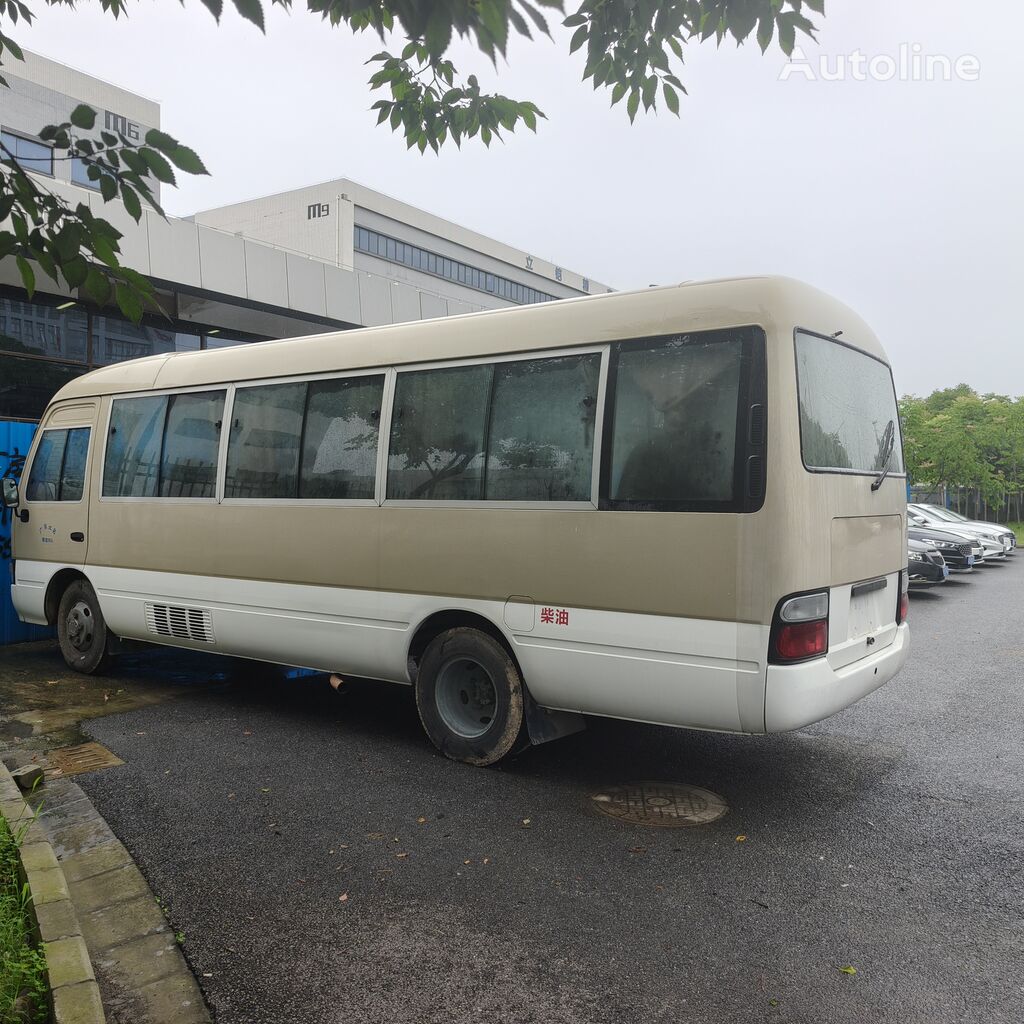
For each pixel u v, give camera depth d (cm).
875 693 739
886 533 523
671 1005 286
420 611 541
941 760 548
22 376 1146
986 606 1333
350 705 682
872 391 528
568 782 504
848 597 465
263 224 6056
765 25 309
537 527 489
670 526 443
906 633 547
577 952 319
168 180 267
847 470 474
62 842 421
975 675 817
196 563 669
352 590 575
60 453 796
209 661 849
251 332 1434
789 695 414
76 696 709
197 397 683
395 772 520
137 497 719
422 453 545
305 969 310
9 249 274
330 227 5797
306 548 600
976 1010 282
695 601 434
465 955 317
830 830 434
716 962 312
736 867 391
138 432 726
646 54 373
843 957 315
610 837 425
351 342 594
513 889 370
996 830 433
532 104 442
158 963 315
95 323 1232
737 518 424
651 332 461
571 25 356
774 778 512
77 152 263
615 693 462
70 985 270
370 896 364
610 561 462
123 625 736
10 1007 261
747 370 429
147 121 4322
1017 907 353
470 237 6838
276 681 768
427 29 188
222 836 426
